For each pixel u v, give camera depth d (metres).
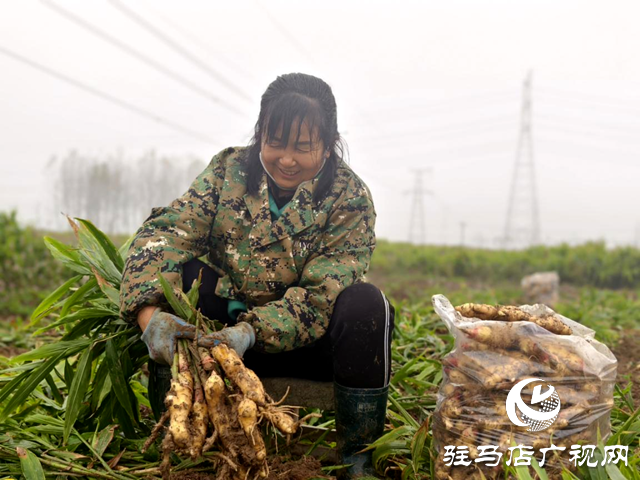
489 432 1.91
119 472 2.08
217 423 1.74
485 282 16.31
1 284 7.81
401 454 2.26
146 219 2.17
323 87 2.15
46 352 2.28
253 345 2.01
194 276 2.25
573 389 1.93
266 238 2.14
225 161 2.29
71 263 2.46
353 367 2.04
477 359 1.95
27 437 2.27
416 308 4.95
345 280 2.11
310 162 2.12
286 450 2.26
